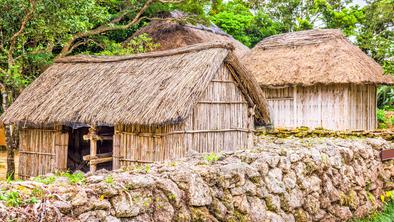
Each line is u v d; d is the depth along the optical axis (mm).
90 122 9211
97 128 10625
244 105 10734
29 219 3029
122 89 9727
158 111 8469
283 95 16203
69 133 12281
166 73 9633
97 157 10141
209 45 9828
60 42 14391
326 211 6461
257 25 32094
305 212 5895
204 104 9680
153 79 9602
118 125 9672
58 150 10695
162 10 20875
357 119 15648
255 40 32188
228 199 4660
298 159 6078
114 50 17641
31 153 11195
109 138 10289
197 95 8648
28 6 12305
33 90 11445
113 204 3574
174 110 8328
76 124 9805
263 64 16453
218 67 9469
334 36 16094
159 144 9070
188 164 4859
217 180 4621
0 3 12344
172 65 9836
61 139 10711
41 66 15078
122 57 11344
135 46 19016
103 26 18578
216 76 9945
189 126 9344
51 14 12773
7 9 12594
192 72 9156
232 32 30797
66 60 12352
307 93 15688
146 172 4379
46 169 10891
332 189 6645
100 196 3531
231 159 5242
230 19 30750
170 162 5129
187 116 8336
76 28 13609
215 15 30672
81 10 13609
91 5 14023
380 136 10570
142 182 3879
